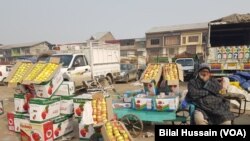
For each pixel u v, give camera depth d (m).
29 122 5.53
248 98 7.62
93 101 4.93
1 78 18.41
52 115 5.68
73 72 10.82
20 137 5.96
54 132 5.66
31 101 5.41
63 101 6.04
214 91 4.49
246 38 13.45
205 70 4.50
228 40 13.96
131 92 6.78
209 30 12.23
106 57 14.46
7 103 10.73
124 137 4.01
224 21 11.94
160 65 6.62
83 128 5.44
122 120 5.77
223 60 10.99
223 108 4.48
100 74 13.52
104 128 4.11
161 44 51.81
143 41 58.50
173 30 50.59
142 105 5.96
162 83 6.44
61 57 11.59
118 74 16.33
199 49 48.19
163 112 5.74
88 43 12.52
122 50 59.66
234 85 8.55
